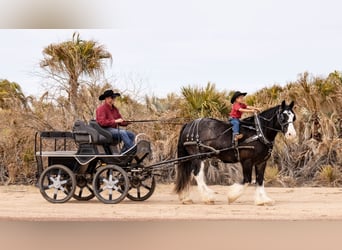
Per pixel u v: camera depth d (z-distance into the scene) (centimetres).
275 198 1714
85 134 1559
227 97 2261
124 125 1598
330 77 2294
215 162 2175
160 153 2173
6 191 1955
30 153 2188
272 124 1547
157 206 1515
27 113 2183
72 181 1573
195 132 1603
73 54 2192
